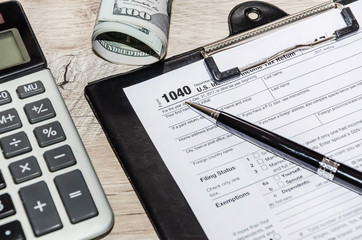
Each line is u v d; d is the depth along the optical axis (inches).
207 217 16.6
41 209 15.9
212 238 16.3
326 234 16.4
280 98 18.8
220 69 19.2
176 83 18.9
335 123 18.3
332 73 19.3
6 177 16.3
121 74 18.9
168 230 16.5
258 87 19.0
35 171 16.4
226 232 16.4
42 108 17.4
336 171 17.0
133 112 18.3
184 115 18.3
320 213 16.7
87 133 18.3
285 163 17.6
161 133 18.0
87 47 19.8
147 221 17.1
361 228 16.5
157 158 17.5
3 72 17.9
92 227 16.0
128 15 18.0
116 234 16.8
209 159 17.6
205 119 18.3
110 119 18.1
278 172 17.4
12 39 18.6
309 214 16.7
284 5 21.0
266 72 19.3
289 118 18.4
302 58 19.6
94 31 18.4
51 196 16.1
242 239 16.3
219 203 16.8
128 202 17.3
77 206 16.0
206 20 20.6
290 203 16.8
